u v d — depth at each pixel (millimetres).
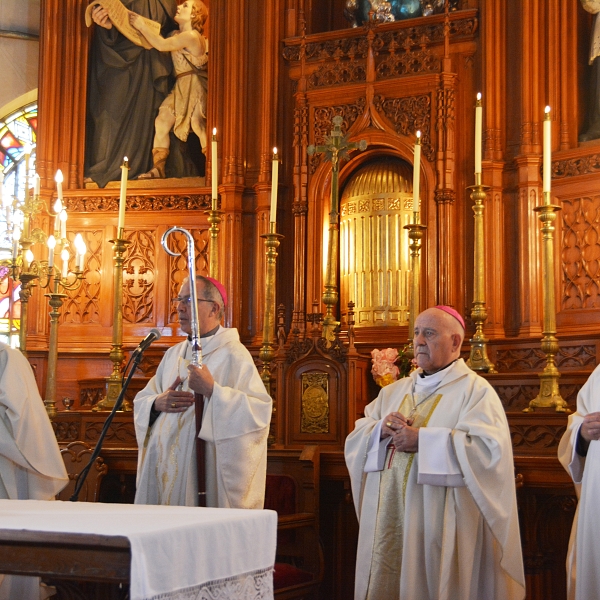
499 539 4234
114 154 9883
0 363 4895
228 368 4832
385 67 8664
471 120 8383
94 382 8688
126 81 9984
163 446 4695
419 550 4344
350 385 5891
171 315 9281
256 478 4656
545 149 5801
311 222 8680
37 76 11047
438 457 4289
